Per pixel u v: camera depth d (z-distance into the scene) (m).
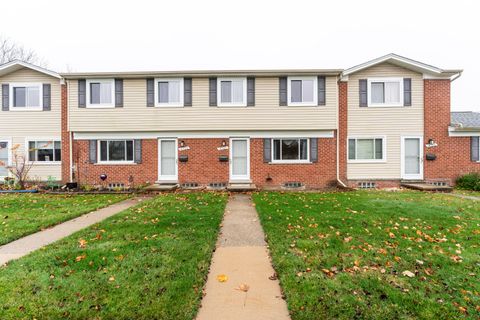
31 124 13.41
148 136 13.24
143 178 13.25
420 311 2.83
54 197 10.31
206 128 12.98
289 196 10.05
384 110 13.04
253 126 12.94
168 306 2.92
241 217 6.92
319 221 6.19
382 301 3.00
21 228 5.80
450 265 3.89
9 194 11.23
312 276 3.56
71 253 4.31
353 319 2.71
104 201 9.31
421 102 12.99
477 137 12.91
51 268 3.78
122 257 4.14
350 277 3.53
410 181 12.93
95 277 3.52
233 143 13.25
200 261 4.05
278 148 13.23
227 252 4.56
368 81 13.03
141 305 2.93
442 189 11.53
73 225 6.21
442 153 12.96
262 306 3.00
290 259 4.10
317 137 13.11
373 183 13.09
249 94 12.93
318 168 13.12
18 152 13.42
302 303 2.98
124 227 5.79
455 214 6.83
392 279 3.48
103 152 13.33
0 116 13.44
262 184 13.14
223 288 3.38
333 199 9.17
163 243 4.77
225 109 12.94
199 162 13.24
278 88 12.91
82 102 13.01
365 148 13.20
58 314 2.78
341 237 5.09
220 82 12.95
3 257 4.29
